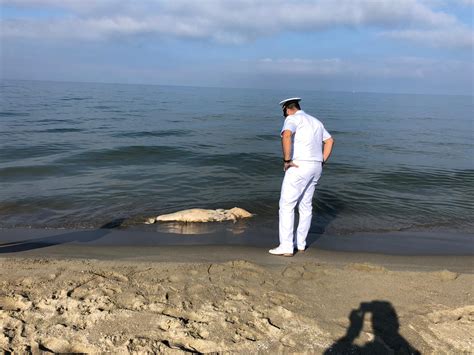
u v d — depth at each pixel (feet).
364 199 26.78
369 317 10.75
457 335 9.91
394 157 44.57
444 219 23.18
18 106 104.78
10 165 33.86
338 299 11.78
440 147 54.24
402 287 12.72
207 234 19.56
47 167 33.65
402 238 19.72
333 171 35.50
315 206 24.95
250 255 16.12
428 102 274.16
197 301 11.37
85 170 33.35
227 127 72.54
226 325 10.12
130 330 9.78
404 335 9.89
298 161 14.79
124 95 214.28
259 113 115.75
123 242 17.99
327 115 121.19
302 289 12.43
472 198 27.89
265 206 24.88
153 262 14.83
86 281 12.55
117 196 26.12
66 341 9.32
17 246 17.08
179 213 21.85
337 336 9.80
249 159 39.86
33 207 23.38
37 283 12.30
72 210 23.08
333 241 18.89
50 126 62.75
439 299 11.88
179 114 101.40
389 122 97.76
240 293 11.98
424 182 32.27
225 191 28.12
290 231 15.92
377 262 15.74
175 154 41.68
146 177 31.42
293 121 14.64
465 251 17.95
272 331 9.95
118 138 52.26
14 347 9.04
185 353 8.98
